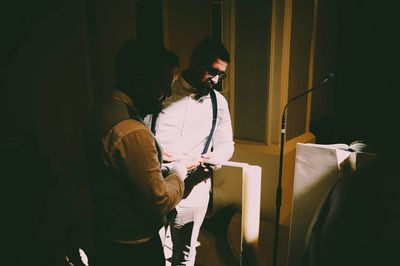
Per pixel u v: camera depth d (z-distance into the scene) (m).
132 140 1.00
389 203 0.49
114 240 1.17
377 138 1.51
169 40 2.62
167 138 1.68
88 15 2.15
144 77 1.06
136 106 1.13
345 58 4.25
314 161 1.58
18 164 1.75
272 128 3.00
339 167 1.51
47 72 1.94
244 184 1.79
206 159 1.62
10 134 1.79
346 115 4.25
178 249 1.81
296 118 3.18
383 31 3.78
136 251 1.19
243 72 2.98
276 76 2.87
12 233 1.66
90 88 2.18
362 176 0.58
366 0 3.87
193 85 1.63
